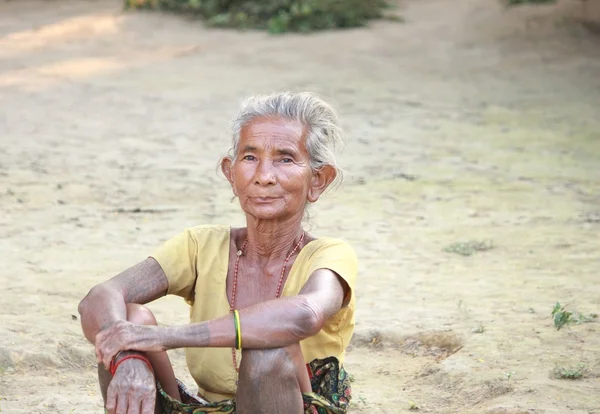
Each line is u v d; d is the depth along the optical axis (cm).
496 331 464
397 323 488
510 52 1485
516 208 753
